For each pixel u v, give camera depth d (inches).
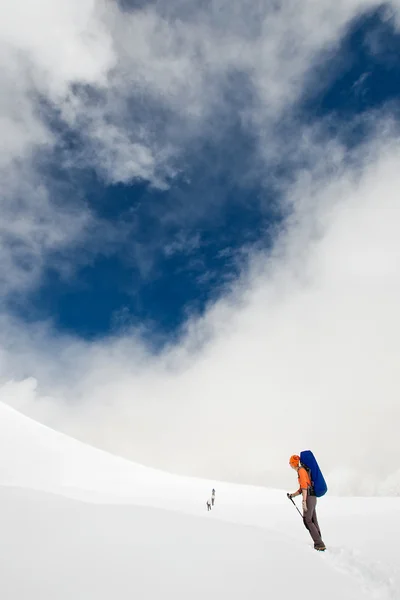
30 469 1820.9
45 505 234.5
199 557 192.1
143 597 143.3
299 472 328.2
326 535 754.2
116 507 261.4
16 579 138.1
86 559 165.3
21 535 179.3
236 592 163.9
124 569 162.1
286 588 181.8
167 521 244.5
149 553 183.9
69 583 142.9
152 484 1991.9
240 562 197.8
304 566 220.7
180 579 163.6
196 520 263.6
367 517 1082.7
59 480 1804.9
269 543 247.0
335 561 285.7
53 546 173.2
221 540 226.8
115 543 189.6
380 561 288.0
